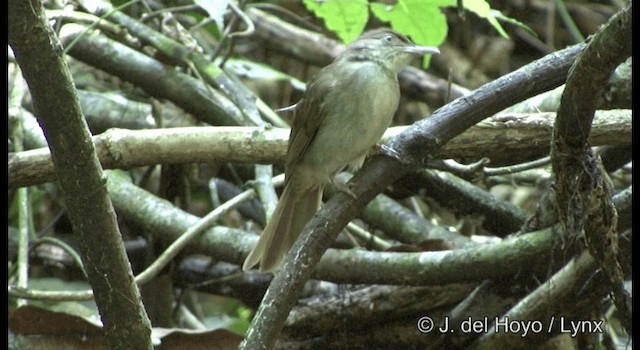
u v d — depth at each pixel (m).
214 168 10.83
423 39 9.11
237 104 9.95
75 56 10.33
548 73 6.55
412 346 8.69
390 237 9.91
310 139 7.74
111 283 5.83
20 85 10.02
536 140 7.66
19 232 9.47
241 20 11.09
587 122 6.03
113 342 6.02
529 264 8.03
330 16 9.20
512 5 13.89
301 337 8.94
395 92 7.82
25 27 5.06
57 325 8.09
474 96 6.57
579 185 6.39
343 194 6.41
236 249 9.15
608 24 5.43
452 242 8.88
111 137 7.98
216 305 13.25
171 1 12.62
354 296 8.77
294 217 7.86
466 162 9.59
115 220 5.72
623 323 6.80
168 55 10.16
